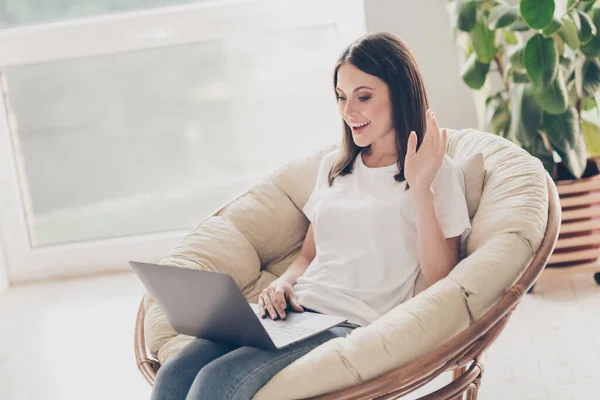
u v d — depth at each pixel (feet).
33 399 8.37
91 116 11.91
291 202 7.41
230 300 4.72
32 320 10.61
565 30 8.84
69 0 11.39
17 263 12.15
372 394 4.77
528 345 8.11
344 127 6.07
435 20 10.30
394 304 5.60
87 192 12.18
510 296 5.18
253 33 11.39
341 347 4.96
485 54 9.34
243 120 11.88
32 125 11.93
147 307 6.44
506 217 5.64
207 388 4.84
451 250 5.56
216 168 12.11
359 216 5.76
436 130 5.29
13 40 11.41
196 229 7.14
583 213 9.23
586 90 9.12
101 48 11.47
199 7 11.27
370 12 10.34
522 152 6.30
